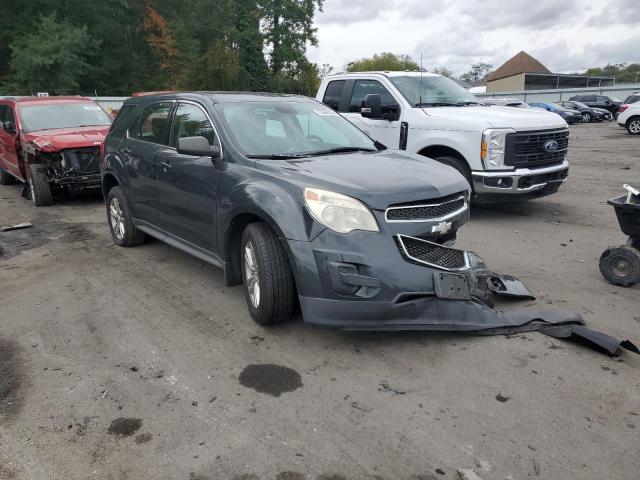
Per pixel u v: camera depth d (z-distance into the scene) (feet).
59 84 118.21
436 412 10.46
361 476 8.82
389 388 11.32
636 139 70.64
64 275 19.16
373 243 12.12
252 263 14.08
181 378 11.95
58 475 9.05
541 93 165.17
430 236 12.96
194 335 14.03
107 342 13.80
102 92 140.77
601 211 27.96
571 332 13.04
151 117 19.76
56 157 30.78
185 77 149.07
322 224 12.26
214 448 9.59
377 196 12.35
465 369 11.96
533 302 15.75
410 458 9.21
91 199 34.27
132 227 21.58
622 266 16.96
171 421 10.41
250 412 10.62
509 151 23.49
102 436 10.02
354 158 15.20
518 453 9.27
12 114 35.70
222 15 170.60
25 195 34.99
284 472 8.95
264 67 163.84
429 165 15.23
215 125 15.89
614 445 9.43
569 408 10.49
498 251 20.99
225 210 14.58
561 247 21.52
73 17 136.05
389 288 12.03
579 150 58.65
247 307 15.56
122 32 145.48
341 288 12.05
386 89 27.68
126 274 19.03
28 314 15.74
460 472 8.78
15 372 12.42
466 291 13.01
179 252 21.52
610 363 12.11
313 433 9.93
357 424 10.16
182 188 16.67
